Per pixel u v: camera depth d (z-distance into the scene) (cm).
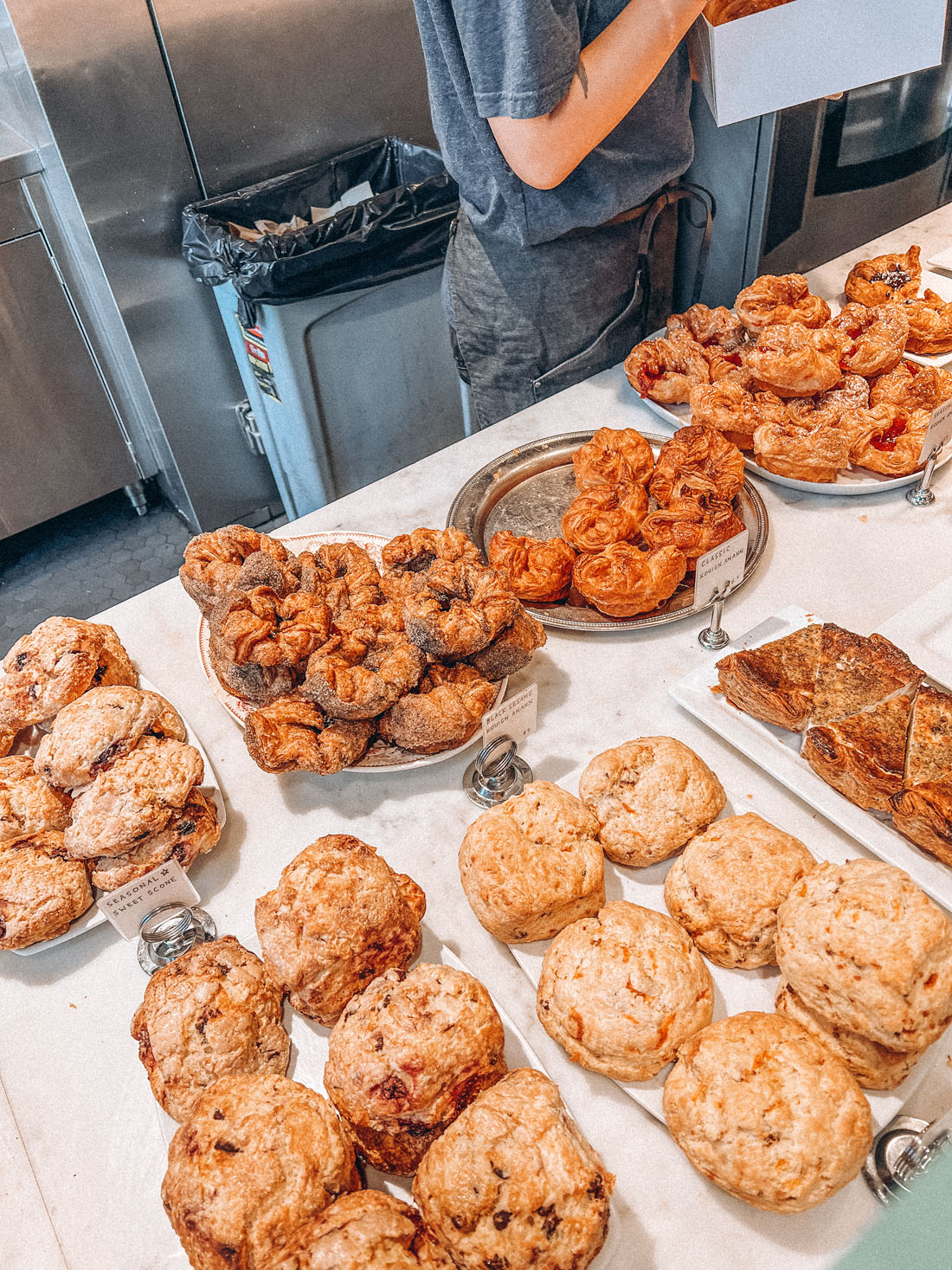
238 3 243
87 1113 92
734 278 215
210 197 266
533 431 175
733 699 118
